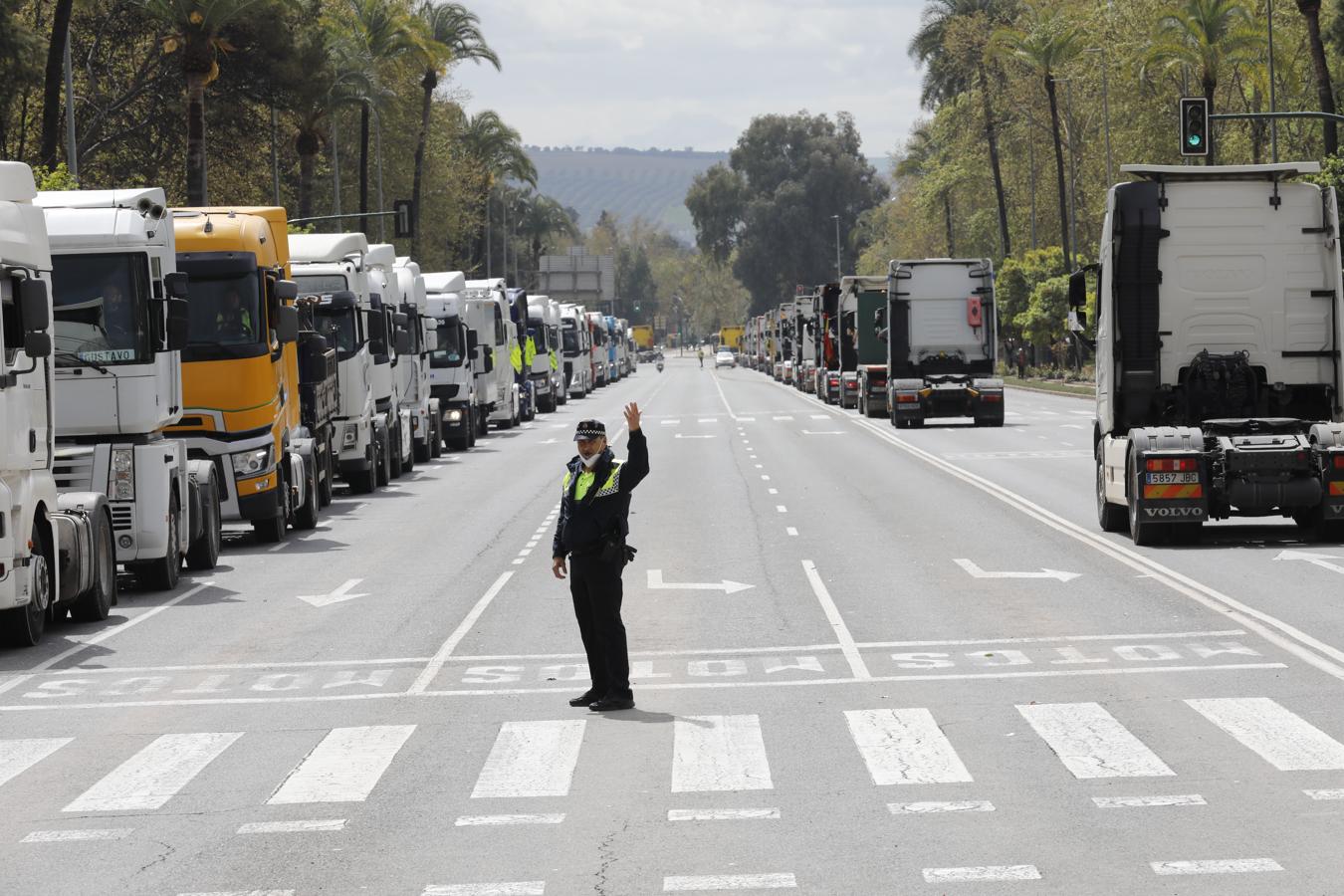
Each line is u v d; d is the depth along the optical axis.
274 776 35.53
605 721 40.38
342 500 111.25
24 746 39.53
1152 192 74.62
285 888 27.16
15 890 27.58
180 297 68.12
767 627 54.16
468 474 132.25
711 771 34.72
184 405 80.69
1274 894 25.36
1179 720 38.50
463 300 168.75
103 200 68.50
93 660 51.91
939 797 32.03
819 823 30.30
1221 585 60.47
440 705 43.03
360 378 113.56
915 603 58.47
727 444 155.75
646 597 61.53
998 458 130.38
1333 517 71.50
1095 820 30.03
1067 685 43.22
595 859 28.27
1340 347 74.50
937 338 171.62
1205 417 75.31
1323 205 74.62
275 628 57.28
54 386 62.78
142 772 36.34
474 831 30.39
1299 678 43.19
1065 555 70.88
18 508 52.81
